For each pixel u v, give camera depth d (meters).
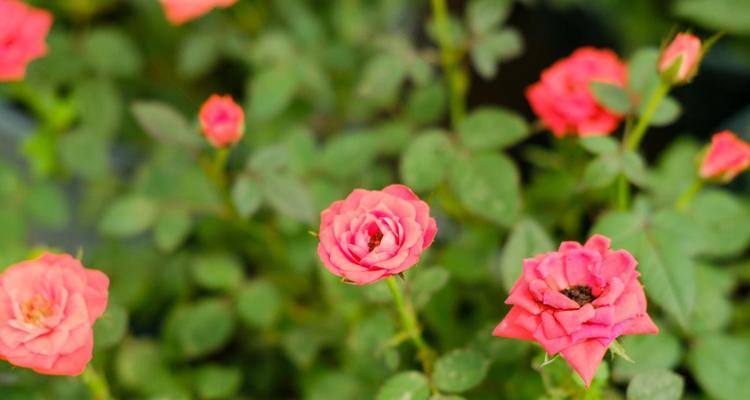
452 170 0.80
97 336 0.72
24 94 0.89
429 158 0.80
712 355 0.75
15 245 0.83
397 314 0.76
